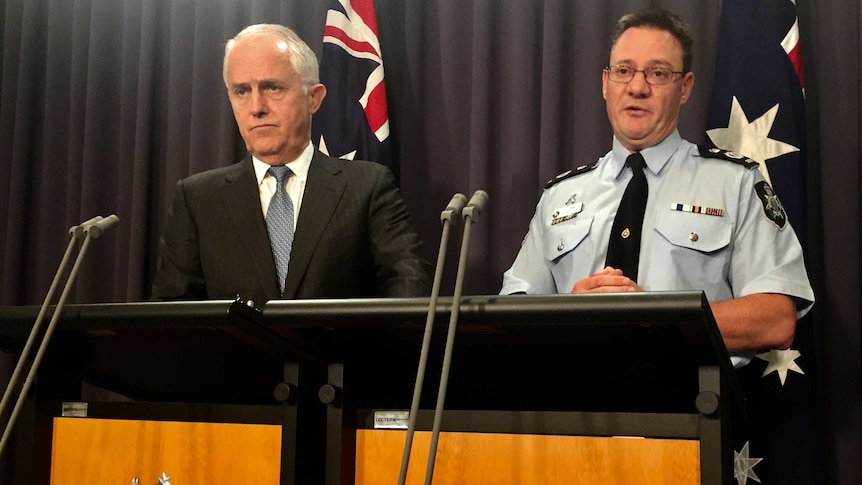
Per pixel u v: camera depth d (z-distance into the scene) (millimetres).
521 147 2736
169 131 3070
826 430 2416
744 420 2320
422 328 1396
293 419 1438
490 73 2820
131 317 1438
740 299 1976
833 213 2506
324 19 2955
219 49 3064
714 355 1303
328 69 2805
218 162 2982
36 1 3270
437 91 2912
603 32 2750
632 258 2150
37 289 3164
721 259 2111
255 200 2225
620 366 1532
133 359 1699
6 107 3256
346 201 2225
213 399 1866
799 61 2529
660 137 2270
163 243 2264
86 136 3131
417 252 2207
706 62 2688
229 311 1369
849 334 2434
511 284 2318
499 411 1369
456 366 1616
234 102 2361
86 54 3221
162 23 3188
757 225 2121
